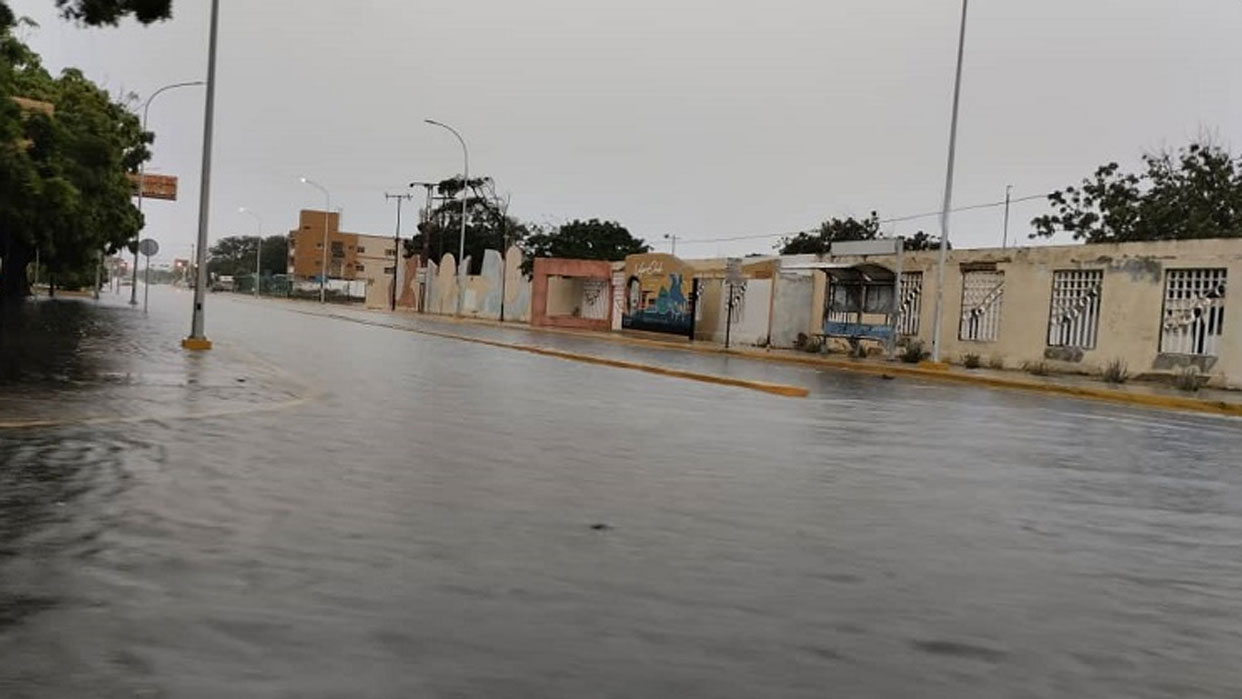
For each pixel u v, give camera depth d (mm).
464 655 4285
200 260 22781
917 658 4500
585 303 60062
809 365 32406
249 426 11016
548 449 10375
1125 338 28734
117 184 45906
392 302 87688
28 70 40250
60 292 78312
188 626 4512
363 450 9719
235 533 6238
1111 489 9461
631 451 10508
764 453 10789
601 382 19797
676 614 4988
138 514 6629
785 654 4469
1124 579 6094
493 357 26203
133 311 43469
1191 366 26719
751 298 44531
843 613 5125
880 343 38062
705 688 4020
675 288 50312
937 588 5684
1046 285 31531
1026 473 10211
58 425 10438
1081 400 22266
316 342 29297
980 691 4129
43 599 4828
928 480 9453
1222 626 5215
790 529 7035
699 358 32812
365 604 4941
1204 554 6879
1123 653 4699
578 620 4824
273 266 170250
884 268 34562
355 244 146500
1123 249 28938
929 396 20266
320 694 3789
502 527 6715
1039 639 4855
